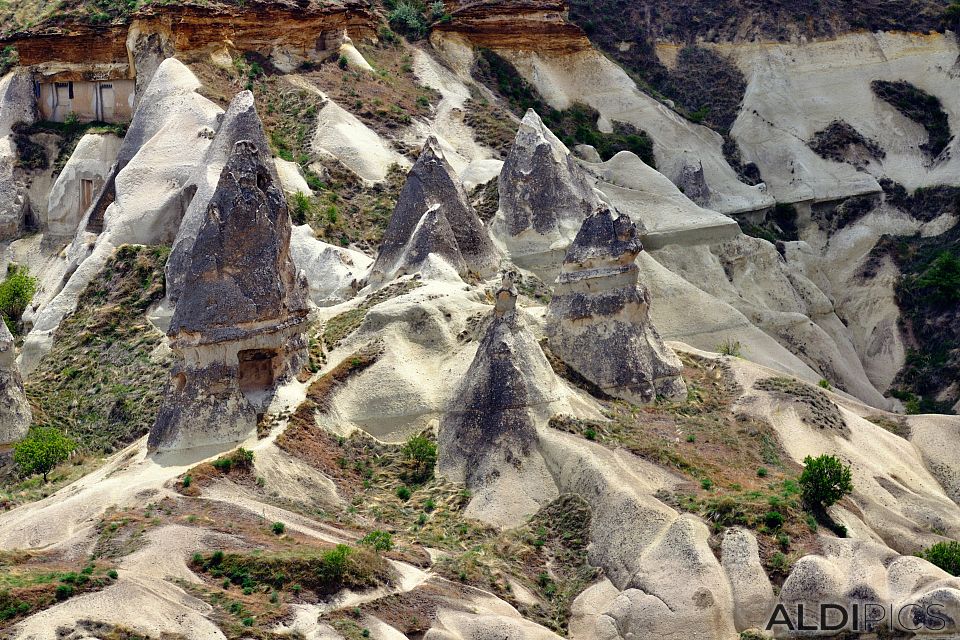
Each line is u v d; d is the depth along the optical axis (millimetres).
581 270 142375
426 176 159375
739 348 167625
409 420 131625
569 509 121000
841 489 122625
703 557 111750
